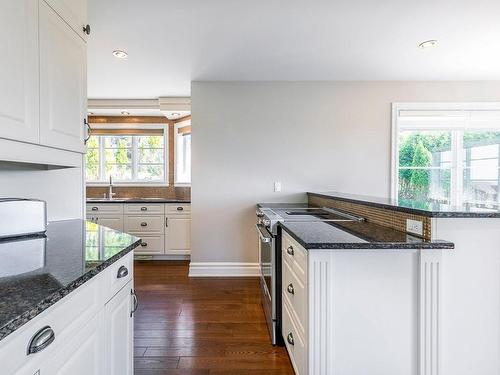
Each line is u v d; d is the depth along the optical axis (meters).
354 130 3.67
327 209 2.73
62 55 1.55
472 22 2.34
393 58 3.02
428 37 2.58
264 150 3.65
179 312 2.65
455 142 3.79
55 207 1.91
